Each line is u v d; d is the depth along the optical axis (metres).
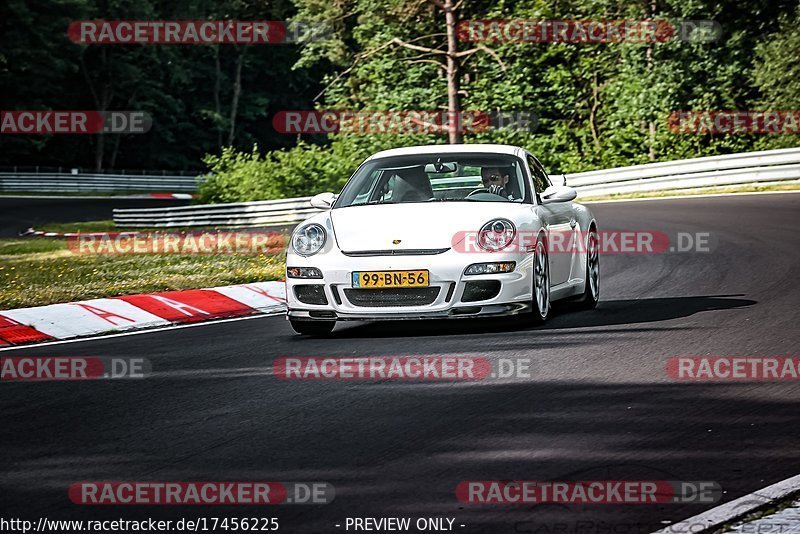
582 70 141.62
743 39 134.12
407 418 20.59
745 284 39.16
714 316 32.03
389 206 31.95
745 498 15.12
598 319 32.50
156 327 36.06
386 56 137.00
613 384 23.16
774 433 18.84
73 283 50.00
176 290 44.28
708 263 46.00
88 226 125.06
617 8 134.12
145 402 23.28
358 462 17.59
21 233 119.25
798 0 133.75
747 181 95.88
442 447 18.36
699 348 26.97
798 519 14.28
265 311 39.72
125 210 124.19
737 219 65.31
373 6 137.38
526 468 16.94
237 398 23.16
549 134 151.75
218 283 45.75
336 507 15.27
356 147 134.00
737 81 135.00
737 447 17.97
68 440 20.02
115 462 18.19
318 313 30.41
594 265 36.44
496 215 30.73
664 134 131.50
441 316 29.53
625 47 132.88
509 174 33.25
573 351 27.00
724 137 130.88
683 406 21.05
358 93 141.50
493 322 32.28
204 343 31.52
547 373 24.45
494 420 20.17
